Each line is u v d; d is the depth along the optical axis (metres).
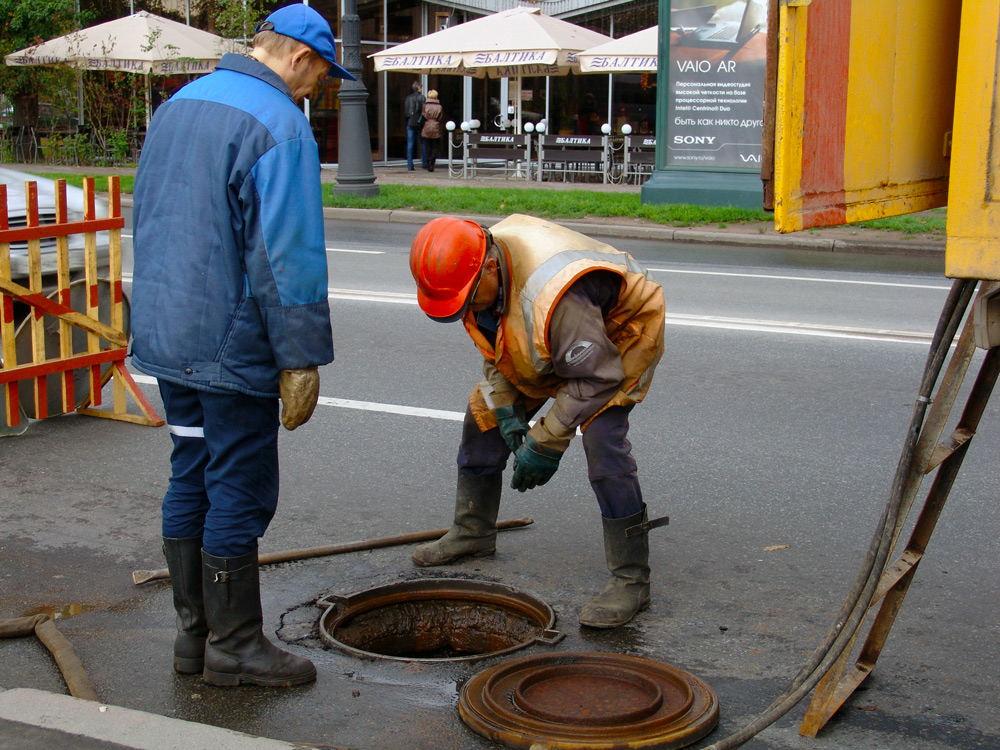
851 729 2.86
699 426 5.70
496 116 25.58
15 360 5.41
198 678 3.09
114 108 23.80
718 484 4.84
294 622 3.50
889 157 2.47
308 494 4.68
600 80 24.03
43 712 2.70
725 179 15.66
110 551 4.05
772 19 2.09
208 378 2.82
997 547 4.15
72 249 5.99
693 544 4.18
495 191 17.30
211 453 2.92
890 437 5.51
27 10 22.88
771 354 7.28
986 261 2.21
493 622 3.77
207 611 2.99
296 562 3.98
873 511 4.52
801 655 3.29
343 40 16.23
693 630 3.46
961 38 2.17
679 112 15.71
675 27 15.48
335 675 3.13
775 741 2.79
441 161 25.39
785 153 2.11
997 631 3.46
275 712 2.90
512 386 3.66
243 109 2.75
